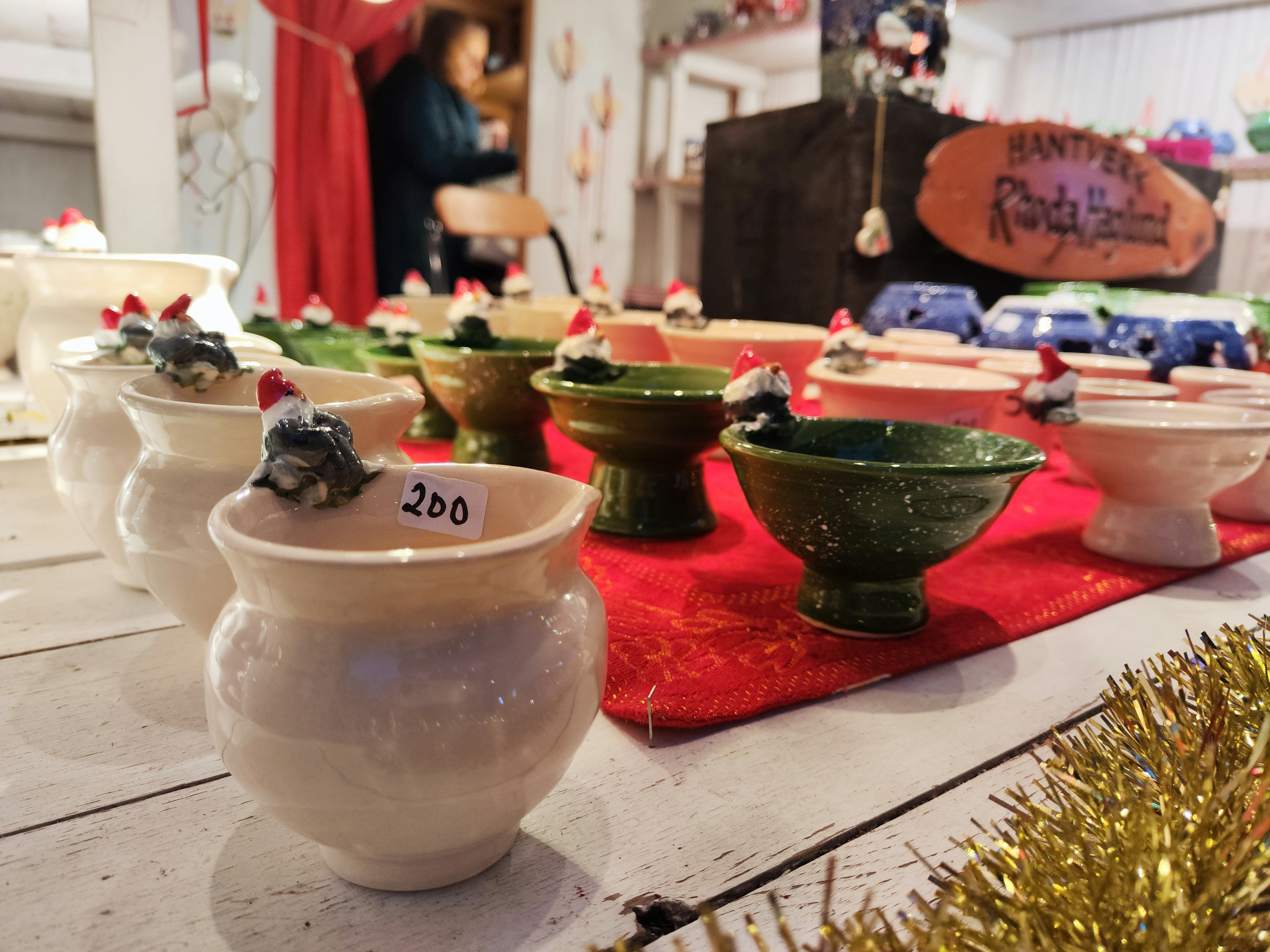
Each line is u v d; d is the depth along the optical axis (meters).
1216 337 1.57
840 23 1.94
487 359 1.15
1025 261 2.13
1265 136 2.82
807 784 0.54
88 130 1.81
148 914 0.41
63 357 0.83
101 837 0.47
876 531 0.68
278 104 2.94
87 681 0.64
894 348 1.46
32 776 0.52
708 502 1.08
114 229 1.46
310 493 0.45
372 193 3.41
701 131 4.16
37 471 1.18
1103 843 0.36
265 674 0.37
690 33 3.79
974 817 0.51
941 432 0.80
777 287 2.18
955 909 0.42
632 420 0.95
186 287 1.02
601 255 4.22
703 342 1.35
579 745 0.42
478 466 0.48
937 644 0.73
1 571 0.85
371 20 2.89
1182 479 0.92
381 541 0.47
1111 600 0.86
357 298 3.18
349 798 0.37
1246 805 0.35
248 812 0.50
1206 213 2.44
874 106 1.93
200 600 0.60
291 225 3.00
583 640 0.42
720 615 0.78
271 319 1.60
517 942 0.40
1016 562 0.96
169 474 0.59
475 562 0.36
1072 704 0.65
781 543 0.75
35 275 0.99
